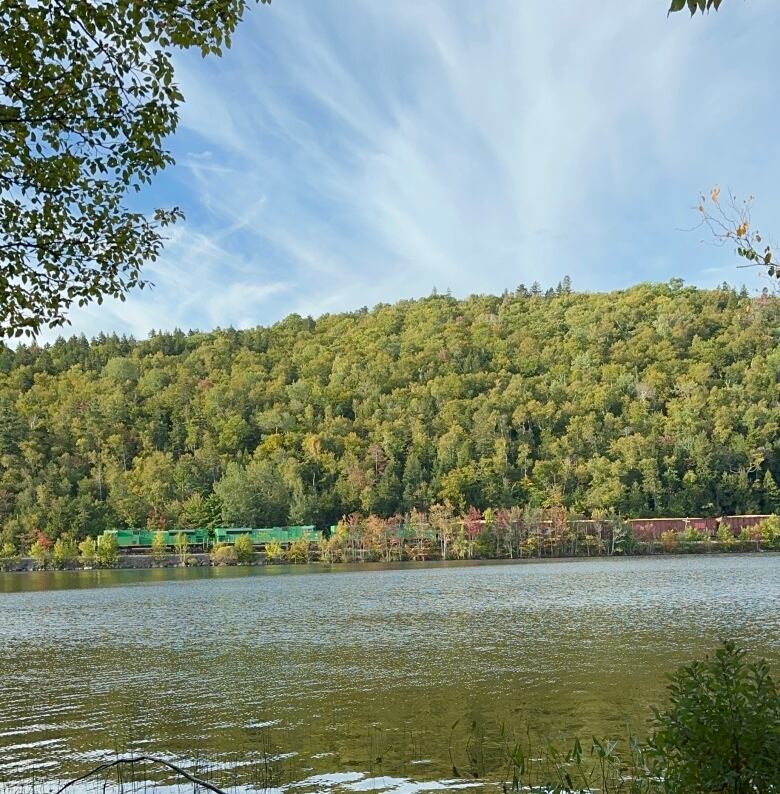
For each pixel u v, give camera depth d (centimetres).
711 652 3083
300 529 15050
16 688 2752
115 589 8450
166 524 15438
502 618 4628
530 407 19875
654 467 16288
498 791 1498
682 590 6431
